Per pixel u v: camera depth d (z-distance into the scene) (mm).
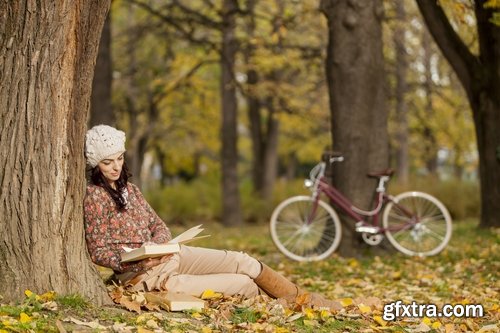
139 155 35469
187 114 39406
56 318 6230
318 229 14273
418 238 14266
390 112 32094
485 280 10930
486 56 16438
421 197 14406
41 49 6594
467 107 31672
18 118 6594
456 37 16500
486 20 15914
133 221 7180
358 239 14570
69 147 6703
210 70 39406
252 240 19062
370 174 14281
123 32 31438
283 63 28531
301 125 36312
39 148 6602
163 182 51219
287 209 14297
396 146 34750
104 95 21531
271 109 32781
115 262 6891
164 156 49188
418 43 32875
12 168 6586
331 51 14867
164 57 32938
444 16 16250
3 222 6586
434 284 10859
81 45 6707
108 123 21531
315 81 31297
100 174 7023
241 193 35531
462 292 10062
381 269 12828
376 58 14766
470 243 15398
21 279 6551
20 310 6246
